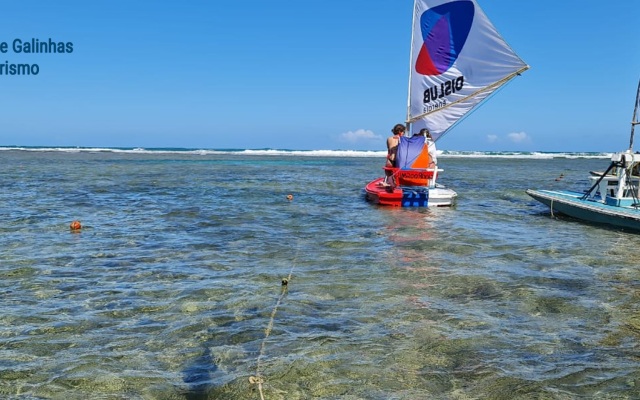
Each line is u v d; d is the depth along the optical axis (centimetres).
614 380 443
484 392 422
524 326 570
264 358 482
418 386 432
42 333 539
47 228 1143
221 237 1062
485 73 1644
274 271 794
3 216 1296
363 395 417
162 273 776
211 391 421
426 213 1455
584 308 632
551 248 989
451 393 421
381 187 1725
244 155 7556
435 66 1748
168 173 3130
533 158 7856
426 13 1741
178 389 424
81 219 1274
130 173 3048
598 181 1384
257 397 412
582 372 458
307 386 431
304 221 1278
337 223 1252
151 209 1470
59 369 457
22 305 625
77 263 832
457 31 1672
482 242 1040
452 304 643
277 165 4572
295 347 507
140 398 408
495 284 734
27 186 2088
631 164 1287
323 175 3134
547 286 726
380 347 509
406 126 1872
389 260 873
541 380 442
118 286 707
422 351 500
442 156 8269
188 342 518
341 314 603
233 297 662
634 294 692
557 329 562
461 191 2203
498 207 1633
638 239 1091
